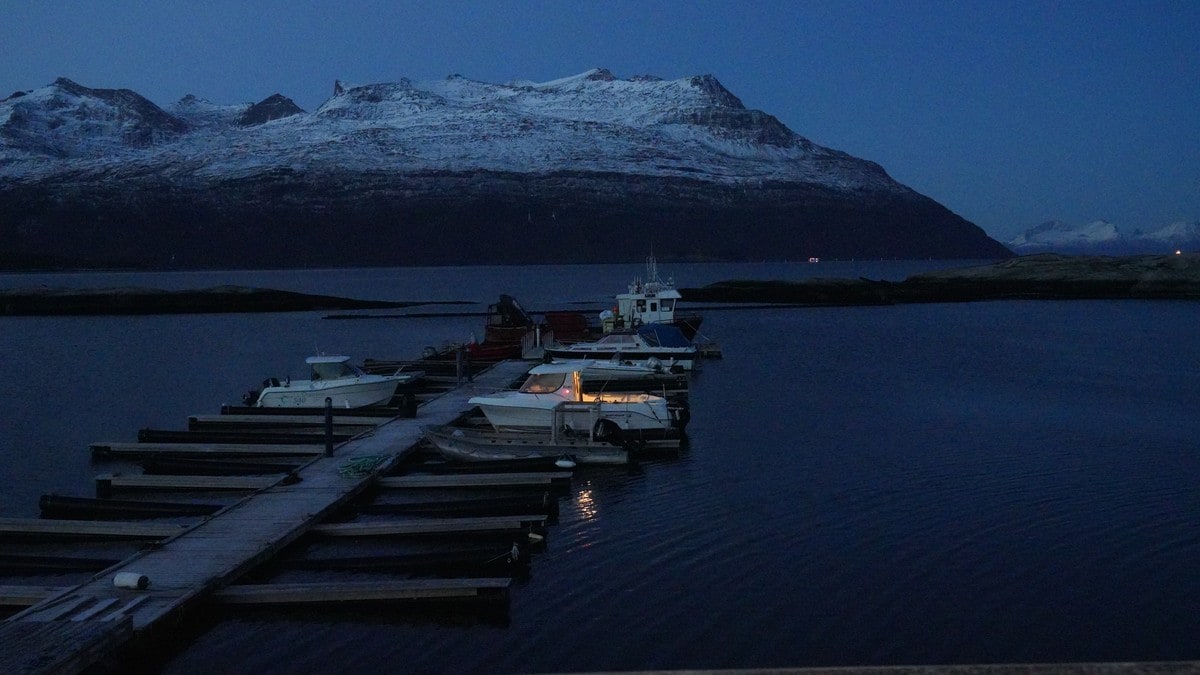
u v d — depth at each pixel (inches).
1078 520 735.7
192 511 761.6
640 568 634.2
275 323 3248.0
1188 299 4055.1
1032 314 3294.8
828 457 974.4
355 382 1239.5
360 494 788.6
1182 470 903.1
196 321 3348.9
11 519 690.8
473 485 837.8
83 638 434.0
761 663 494.9
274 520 677.3
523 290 6363.2
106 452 1017.5
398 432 1028.5
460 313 3681.1
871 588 595.8
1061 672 175.6
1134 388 1482.5
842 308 3737.7
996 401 1353.3
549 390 1040.8
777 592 589.9
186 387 1633.9
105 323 3253.0
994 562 641.6
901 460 956.6
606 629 535.5
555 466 902.4
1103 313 3299.7
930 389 1481.3
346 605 553.6
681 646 514.3
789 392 1457.9
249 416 1158.3
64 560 618.8
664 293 2164.1
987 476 883.4
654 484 863.7
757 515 757.9
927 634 528.7
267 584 561.6
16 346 2412.6
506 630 533.3
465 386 1416.1
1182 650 506.3
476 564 618.2
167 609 500.7
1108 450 1000.2
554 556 660.7
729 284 4670.3
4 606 537.3
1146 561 641.0
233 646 510.3
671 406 1116.5
